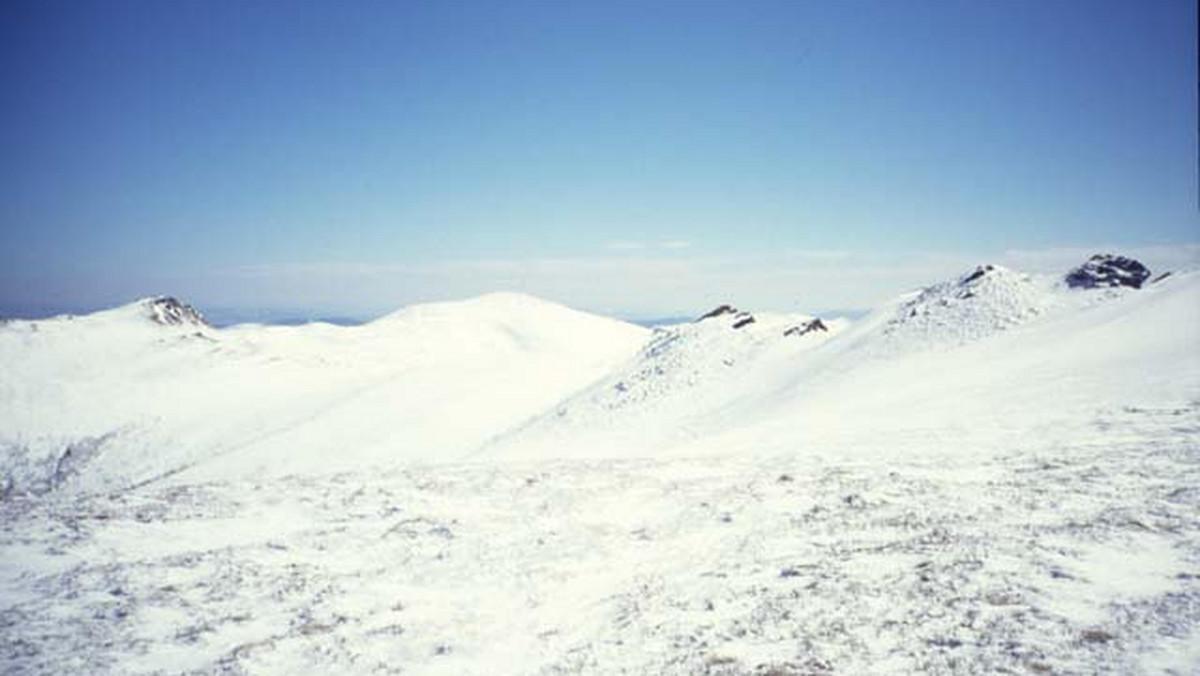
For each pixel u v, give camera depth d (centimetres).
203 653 932
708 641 888
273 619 1061
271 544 1459
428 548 1448
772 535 1410
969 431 2491
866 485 1766
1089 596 862
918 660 743
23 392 12175
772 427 3366
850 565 1135
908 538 1255
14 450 9975
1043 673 671
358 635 1005
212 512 1714
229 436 10175
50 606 1089
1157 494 1364
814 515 1527
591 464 2459
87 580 1212
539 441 5519
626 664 856
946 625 827
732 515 1609
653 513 1714
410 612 1105
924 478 1786
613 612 1075
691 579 1191
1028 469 1756
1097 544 1068
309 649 952
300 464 7762
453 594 1193
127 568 1281
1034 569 985
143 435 10488
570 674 848
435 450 7731
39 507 1772
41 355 14638
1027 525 1233
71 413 11338
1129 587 880
